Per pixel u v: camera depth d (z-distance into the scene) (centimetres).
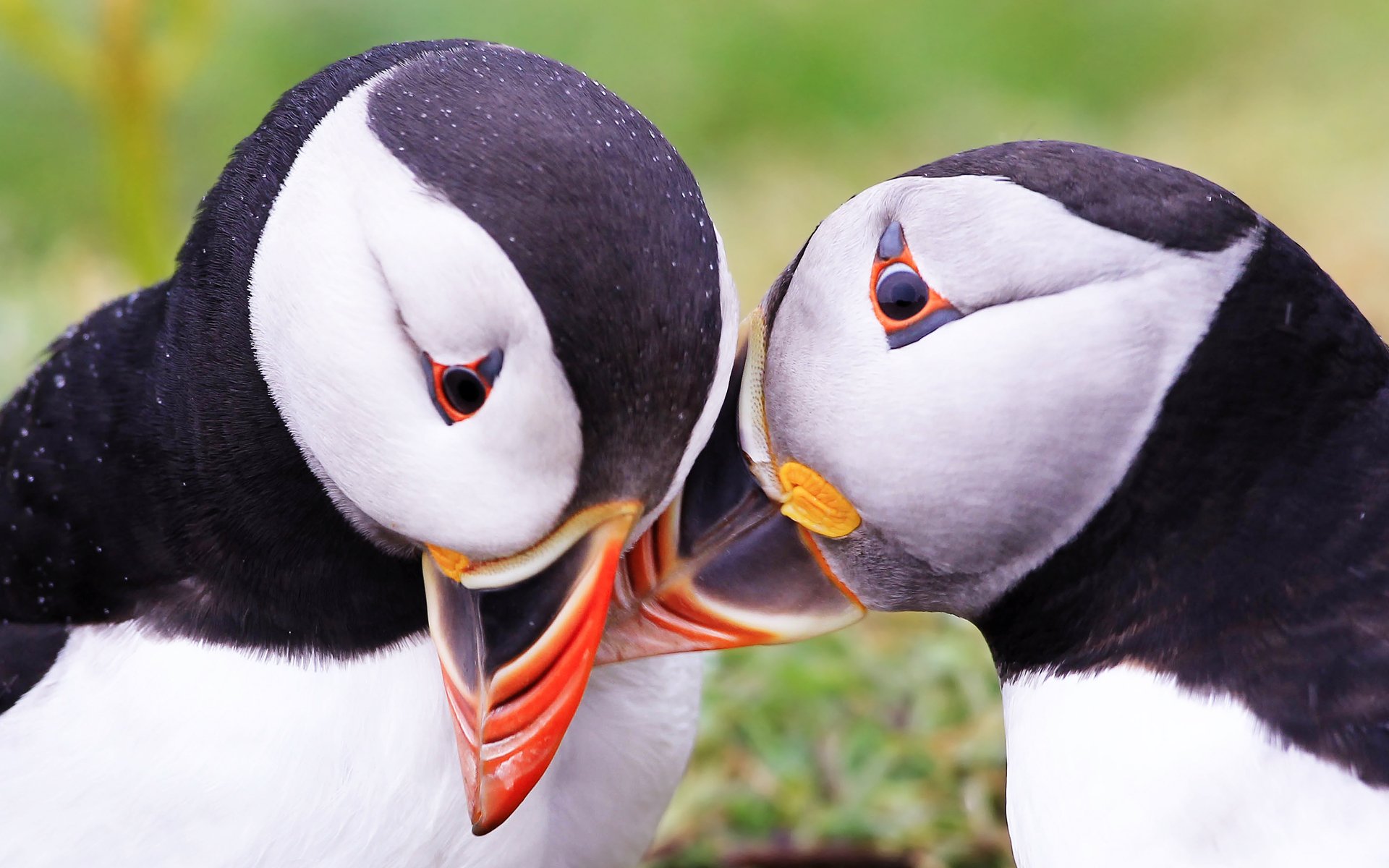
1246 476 468
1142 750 458
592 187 440
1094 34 1736
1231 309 461
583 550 468
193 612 511
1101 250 460
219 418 499
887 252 490
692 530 538
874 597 529
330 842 504
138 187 1005
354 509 496
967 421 474
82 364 546
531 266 433
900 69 1684
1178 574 473
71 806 489
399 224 443
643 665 575
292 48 1633
